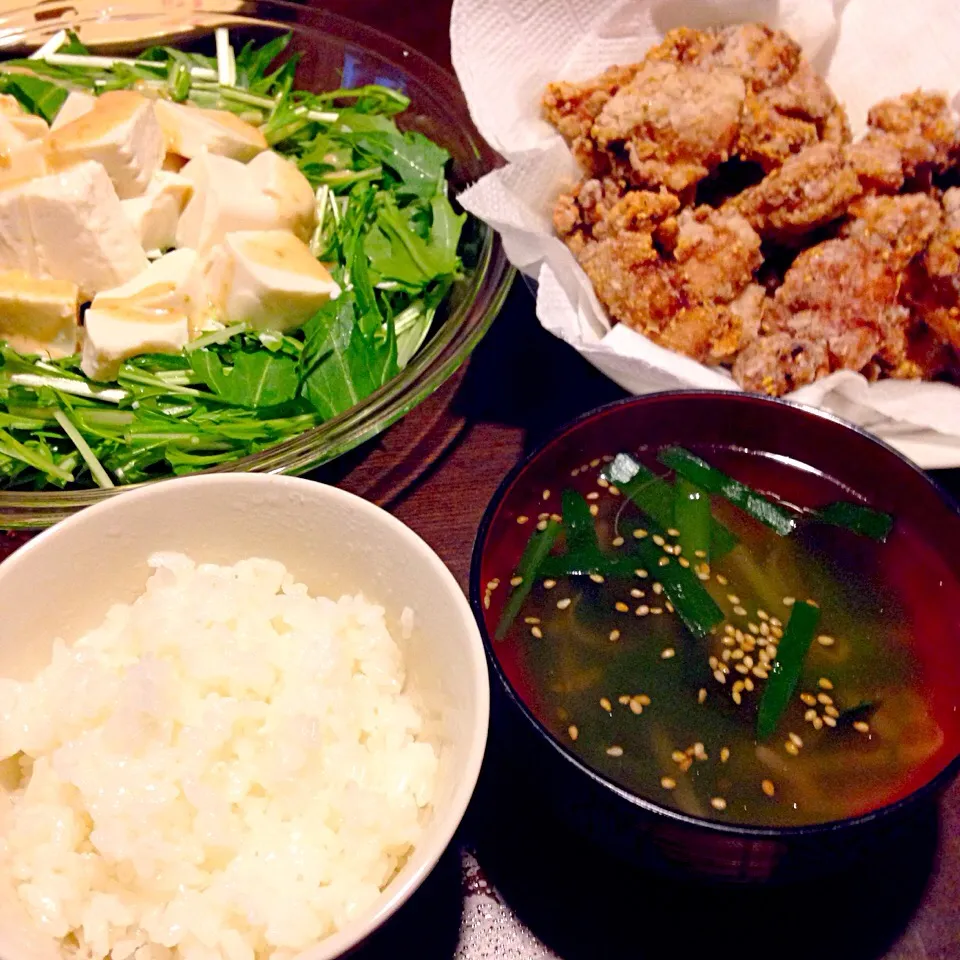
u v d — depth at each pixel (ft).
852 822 0.87
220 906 0.89
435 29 2.09
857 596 1.11
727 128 1.33
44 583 0.99
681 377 1.24
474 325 1.38
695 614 1.09
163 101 1.65
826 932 1.00
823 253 1.31
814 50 1.48
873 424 1.29
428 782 0.95
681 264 1.32
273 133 1.76
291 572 1.08
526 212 1.40
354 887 0.91
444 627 0.98
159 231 1.57
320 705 0.97
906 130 1.35
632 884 1.02
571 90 1.42
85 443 1.37
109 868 0.91
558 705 1.04
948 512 1.07
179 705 0.97
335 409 1.38
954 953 0.99
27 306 1.42
